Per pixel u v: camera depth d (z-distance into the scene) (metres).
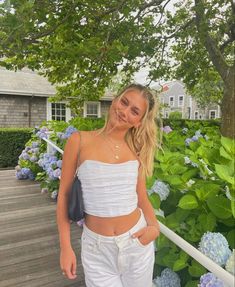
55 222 3.56
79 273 2.44
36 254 2.76
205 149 1.81
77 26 4.30
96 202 1.31
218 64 5.68
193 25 6.24
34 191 4.99
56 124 5.88
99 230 1.33
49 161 4.59
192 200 1.42
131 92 1.40
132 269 1.36
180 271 1.50
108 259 1.34
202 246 1.21
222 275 0.94
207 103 19.45
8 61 4.00
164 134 2.81
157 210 1.59
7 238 3.10
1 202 4.35
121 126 1.39
